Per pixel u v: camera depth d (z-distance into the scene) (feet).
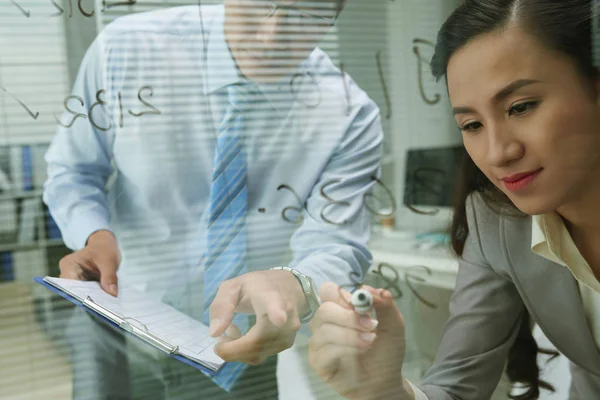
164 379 2.05
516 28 1.63
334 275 2.14
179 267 2.30
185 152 2.35
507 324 2.22
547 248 1.94
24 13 2.10
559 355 2.37
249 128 2.36
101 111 2.28
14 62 2.11
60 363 1.96
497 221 2.07
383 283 2.25
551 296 2.03
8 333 2.00
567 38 1.61
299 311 1.83
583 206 1.83
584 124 1.69
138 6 2.30
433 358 2.17
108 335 2.08
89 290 2.01
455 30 1.73
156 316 1.96
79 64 2.23
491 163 1.76
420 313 2.22
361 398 1.79
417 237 2.31
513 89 1.66
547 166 1.72
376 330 1.80
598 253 1.97
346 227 2.30
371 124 2.33
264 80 2.35
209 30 2.35
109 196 2.36
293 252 2.35
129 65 2.29
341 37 2.28
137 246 2.29
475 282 2.17
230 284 1.90
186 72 2.35
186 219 2.33
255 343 1.76
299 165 2.38
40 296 2.09
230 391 2.03
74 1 2.17
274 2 2.25
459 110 1.79
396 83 2.27
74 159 2.27
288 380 1.93
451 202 2.26
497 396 2.34
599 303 1.98
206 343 1.82
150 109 2.32
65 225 2.20
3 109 2.12
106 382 1.98
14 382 1.89
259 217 2.36
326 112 2.36
